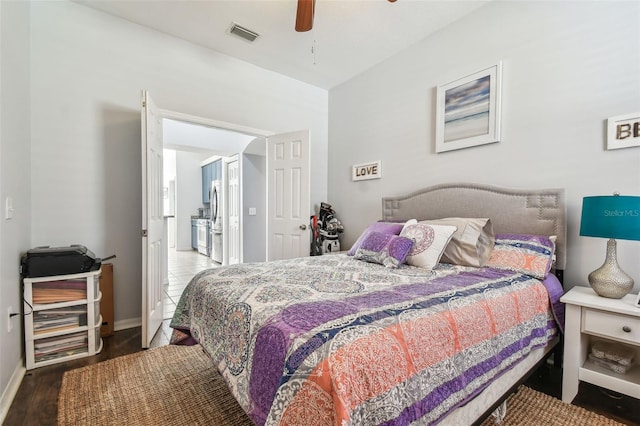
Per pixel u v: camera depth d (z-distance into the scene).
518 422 1.44
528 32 2.21
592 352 1.68
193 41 2.96
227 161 5.59
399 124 3.18
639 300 1.49
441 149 2.75
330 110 4.11
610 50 1.85
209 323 1.43
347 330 0.89
